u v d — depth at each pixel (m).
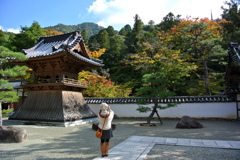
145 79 12.94
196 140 7.87
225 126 12.19
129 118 18.09
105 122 5.59
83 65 16.97
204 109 16.27
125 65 40.53
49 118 13.26
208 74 24.97
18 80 26.03
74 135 9.59
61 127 12.27
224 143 7.25
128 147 6.72
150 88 12.83
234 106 15.59
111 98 19.45
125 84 28.97
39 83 14.44
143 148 6.57
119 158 5.42
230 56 15.35
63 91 14.43
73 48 14.86
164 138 8.36
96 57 25.70
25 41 27.50
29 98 15.10
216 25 28.25
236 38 17.52
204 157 5.54
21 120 14.08
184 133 9.74
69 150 6.62
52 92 14.51
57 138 8.84
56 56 13.49
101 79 24.34
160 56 23.41
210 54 22.89
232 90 15.27
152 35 41.34
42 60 14.35
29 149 6.79
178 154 5.86
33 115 13.98
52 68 14.86
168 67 21.30
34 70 15.39
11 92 10.21
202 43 22.81
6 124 13.80
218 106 15.98
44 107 14.14
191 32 24.06
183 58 25.44
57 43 16.83
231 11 17.14
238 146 6.77
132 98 18.77
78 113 14.57
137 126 12.81
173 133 9.80
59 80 14.52
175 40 29.41
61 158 5.67
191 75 29.08
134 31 43.97
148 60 24.86
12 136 7.96
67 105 14.07
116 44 46.59
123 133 10.03
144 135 9.35
